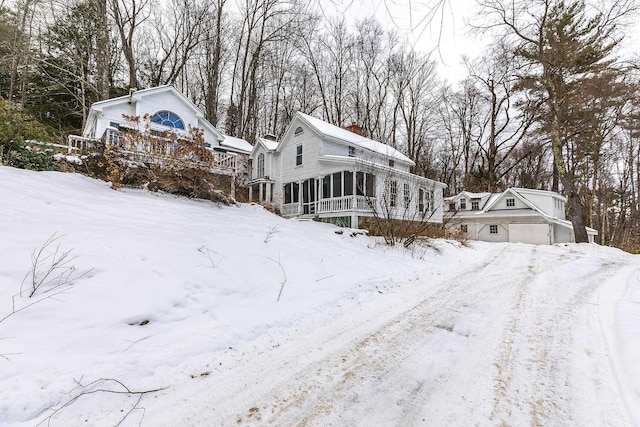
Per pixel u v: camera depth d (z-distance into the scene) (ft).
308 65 83.87
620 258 33.40
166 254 13.20
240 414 6.28
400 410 6.51
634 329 10.50
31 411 5.79
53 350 7.28
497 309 14.03
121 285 10.30
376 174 41.83
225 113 90.12
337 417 6.24
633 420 6.11
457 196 75.46
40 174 20.58
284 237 22.02
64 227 13.14
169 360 8.06
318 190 46.57
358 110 87.40
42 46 50.72
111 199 20.34
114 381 6.94
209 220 21.49
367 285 17.37
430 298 15.99
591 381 7.65
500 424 6.07
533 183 95.14
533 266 26.91
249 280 13.88
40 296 8.73
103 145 26.11
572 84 46.42
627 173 81.35
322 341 10.20
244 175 65.21
